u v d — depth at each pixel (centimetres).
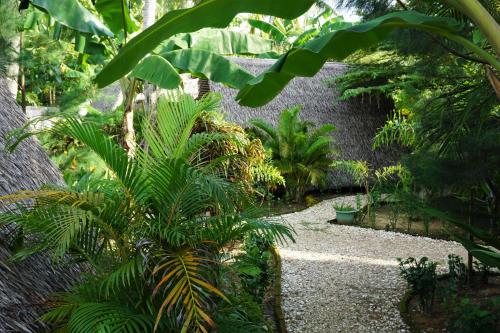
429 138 444
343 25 1445
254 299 440
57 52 881
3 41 629
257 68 1192
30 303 223
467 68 432
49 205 242
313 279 586
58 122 254
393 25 213
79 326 214
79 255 264
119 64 227
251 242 516
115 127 766
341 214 926
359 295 532
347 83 1242
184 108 299
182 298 234
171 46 639
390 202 928
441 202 495
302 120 1252
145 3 746
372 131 1317
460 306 431
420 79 472
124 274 239
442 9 355
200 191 268
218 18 216
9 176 299
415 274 477
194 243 252
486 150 404
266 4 214
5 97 441
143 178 266
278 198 1105
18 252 236
